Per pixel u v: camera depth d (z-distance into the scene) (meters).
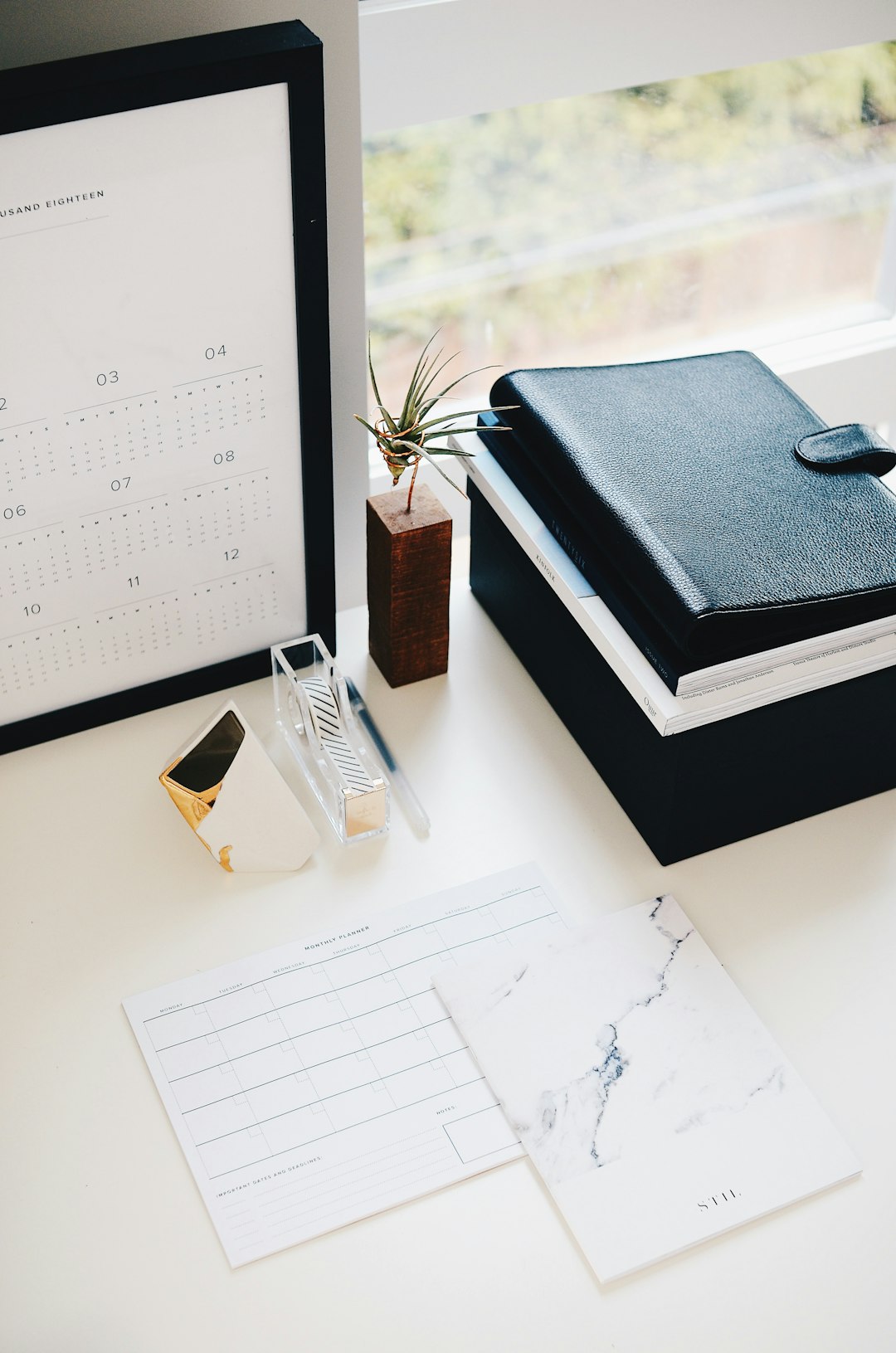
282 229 0.86
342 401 1.06
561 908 0.92
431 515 0.97
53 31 0.82
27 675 0.98
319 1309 0.75
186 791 0.91
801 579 0.86
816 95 1.33
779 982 0.89
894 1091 0.84
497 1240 0.77
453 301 1.31
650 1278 0.76
